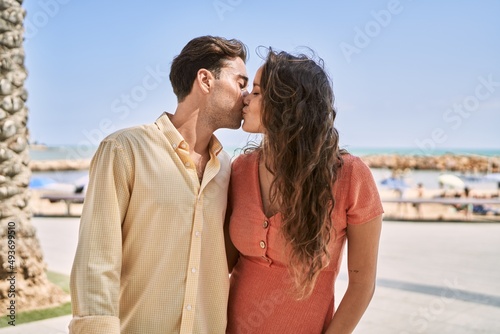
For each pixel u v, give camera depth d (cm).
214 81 174
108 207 158
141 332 162
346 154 173
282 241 169
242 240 175
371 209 167
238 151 195
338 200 167
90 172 166
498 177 2373
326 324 177
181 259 164
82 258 154
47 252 973
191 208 166
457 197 2167
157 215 162
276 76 166
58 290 568
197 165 178
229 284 183
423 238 1287
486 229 1522
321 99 166
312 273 163
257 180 177
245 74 181
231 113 177
